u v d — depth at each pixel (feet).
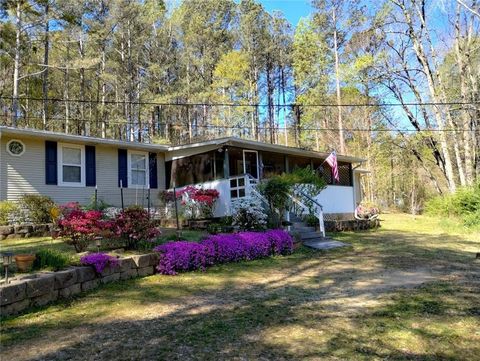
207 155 45.68
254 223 34.76
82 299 17.21
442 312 15.23
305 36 91.40
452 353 11.28
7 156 35.73
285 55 122.11
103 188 42.65
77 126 91.45
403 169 98.58
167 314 15.44
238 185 41.42
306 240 36.24
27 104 86.02
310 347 11.80
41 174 37.86
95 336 12.87
